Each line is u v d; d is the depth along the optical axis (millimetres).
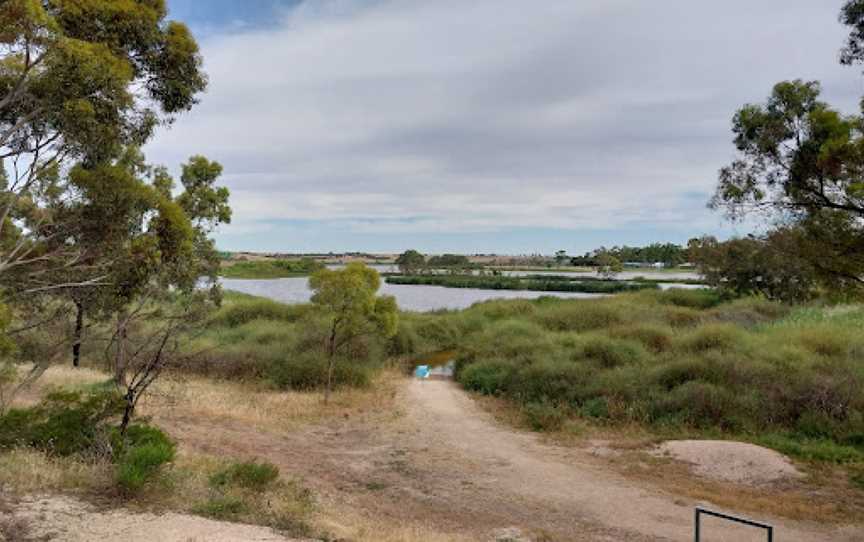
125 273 10172
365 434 15438
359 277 19844
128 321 11430
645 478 11750
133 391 10094
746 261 36781
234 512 7488
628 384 17625
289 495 9328
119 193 9938
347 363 23250
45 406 9844
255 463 10375
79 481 7762
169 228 10156
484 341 28984
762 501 10266
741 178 10016
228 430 14656
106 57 7422
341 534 7336
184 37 8766
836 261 10148
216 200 17172
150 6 8562
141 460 7941
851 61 9492
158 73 8836
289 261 147500
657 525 9289
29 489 7301
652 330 25203
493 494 10852
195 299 14062
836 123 8680
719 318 32281
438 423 16750
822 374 16312
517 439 14984
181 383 17797
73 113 7695
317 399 19688
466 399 20344
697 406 15477
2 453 8703
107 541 6035
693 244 45500
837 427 13789
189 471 9500
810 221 10016
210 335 29406
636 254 136625
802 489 10844
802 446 13008
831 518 9453
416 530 8578
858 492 10633
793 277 32531
